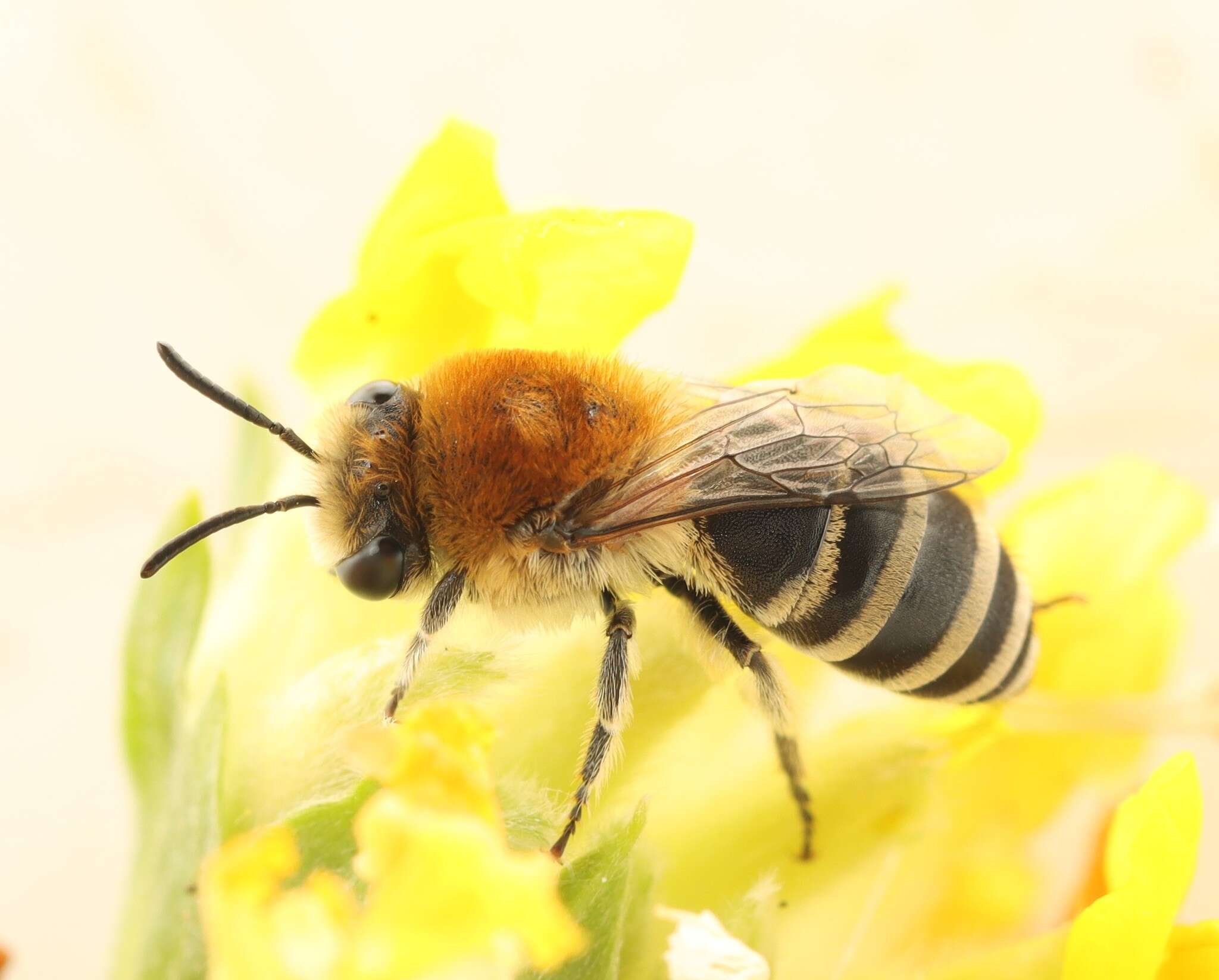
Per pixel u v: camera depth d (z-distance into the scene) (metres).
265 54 0.14
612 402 0.07
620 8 0.14
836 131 0.14
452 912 0.06
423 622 0.07
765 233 0.13
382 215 0.07
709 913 0.06
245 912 0.06
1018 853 0.07
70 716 0.11
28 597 0.12
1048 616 0.07
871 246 0.13
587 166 0.14
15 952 0.10
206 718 0.07
